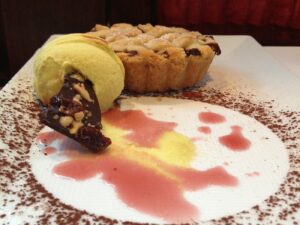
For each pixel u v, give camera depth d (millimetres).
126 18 321
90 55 161
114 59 173
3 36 320
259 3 314
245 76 212
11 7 302
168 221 111
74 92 148
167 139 153
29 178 128
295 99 185
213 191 124
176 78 189
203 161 140
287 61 238
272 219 111
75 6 306
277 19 320
